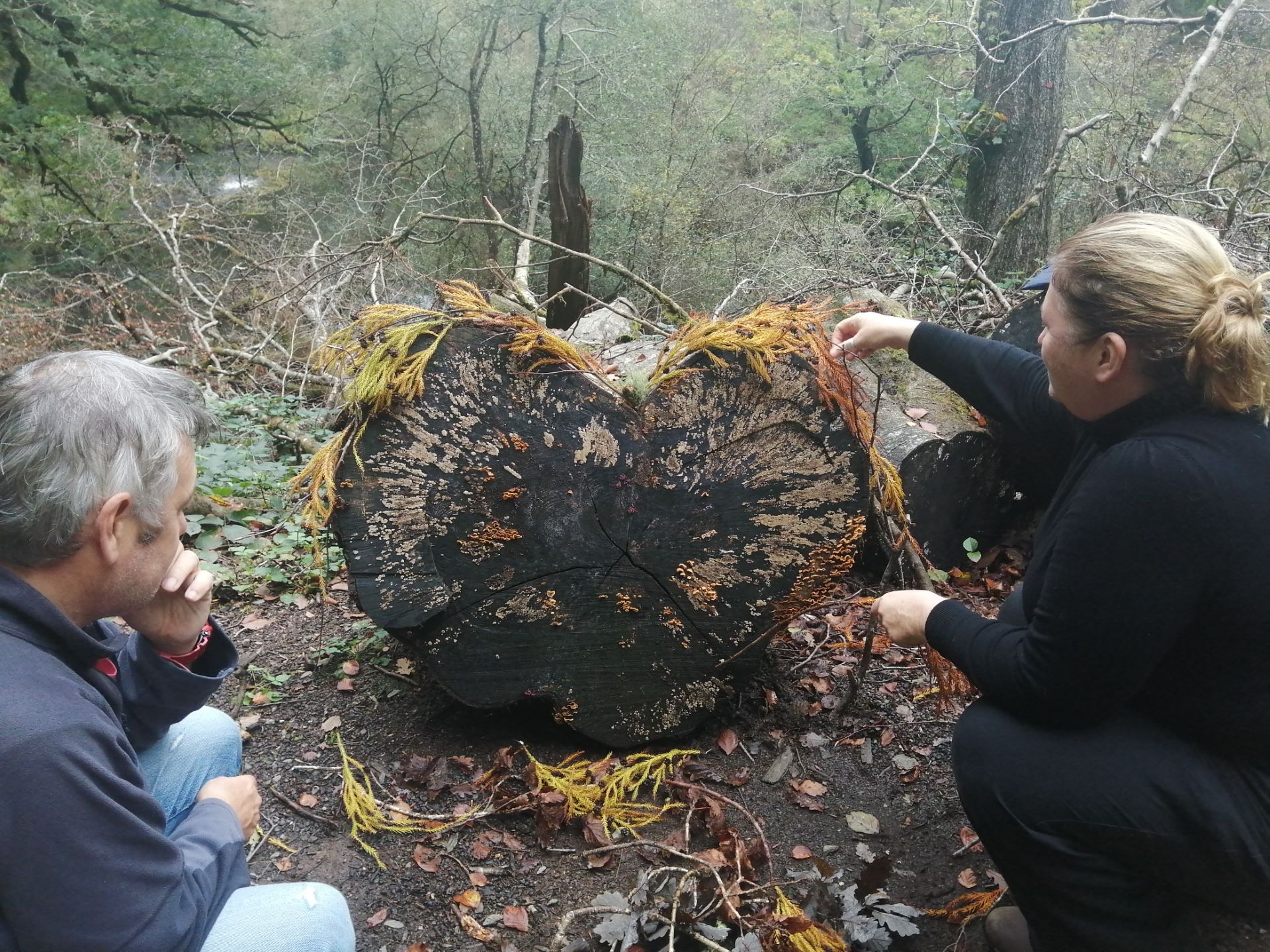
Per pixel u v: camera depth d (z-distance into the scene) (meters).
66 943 1.11
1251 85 8.67
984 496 3.71
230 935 1.32
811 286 5.04
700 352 2.32
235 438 4.60
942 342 2.22
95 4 11.96
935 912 2.02
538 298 8.43
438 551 2.26
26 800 1.06
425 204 12.77
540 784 2.30
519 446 2.25
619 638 2.42
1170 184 6.95
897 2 13.87
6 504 1.11
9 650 1.12
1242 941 1.68
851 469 2.41
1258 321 1.40
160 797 1.67
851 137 13.28
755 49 14.02
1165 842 1.54
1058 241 8.60
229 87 12.62
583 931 1.97
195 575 1.53
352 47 14.62
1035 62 8.04
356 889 2.05
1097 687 1.50
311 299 6.17
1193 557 1.39
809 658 2.83
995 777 1.64
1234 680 1.46
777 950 1.85
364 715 2.61
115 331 6.77
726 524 2.40
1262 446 1.42
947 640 1.76
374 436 2.19
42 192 10.74
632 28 13.17
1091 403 1.57
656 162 11.83
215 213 9.17
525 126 13.79
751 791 2.40
